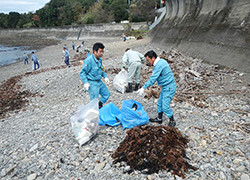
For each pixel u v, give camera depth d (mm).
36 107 7570
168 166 2980
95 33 52844
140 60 6992
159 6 40281
